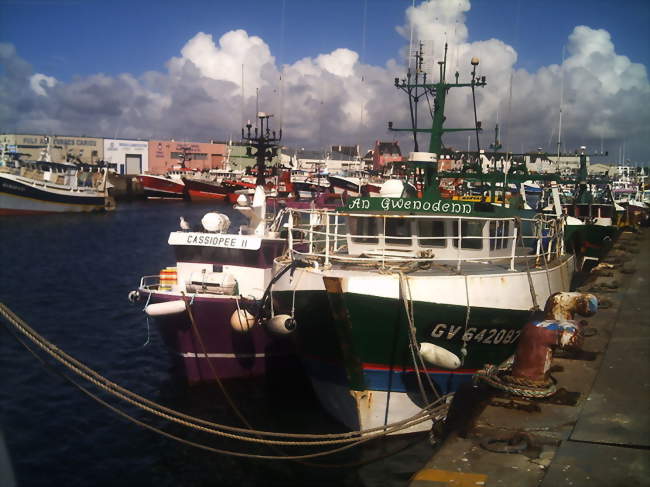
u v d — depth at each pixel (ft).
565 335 20.97
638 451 16.94
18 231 170.71
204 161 404.98
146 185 307.17
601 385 22.36
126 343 61.46
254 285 50.96
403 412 35.42
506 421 19.27
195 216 224.74
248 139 74.49
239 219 186.39
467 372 35.50
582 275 71.51
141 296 49.60
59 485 33.32
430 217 37.06
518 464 16.55
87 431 40.29
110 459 36.47
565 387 22.21
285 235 57.16
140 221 205.26
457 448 17.62
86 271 108.06
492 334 34.83
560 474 15.72
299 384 49.65
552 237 45.70
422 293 32.35
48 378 50.16
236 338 48.93
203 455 37.01
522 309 35.47
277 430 40.45
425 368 33.14
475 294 33.47
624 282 45.21
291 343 51.24
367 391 34.63
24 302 80.38
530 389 21.01
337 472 34.32
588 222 82.58
